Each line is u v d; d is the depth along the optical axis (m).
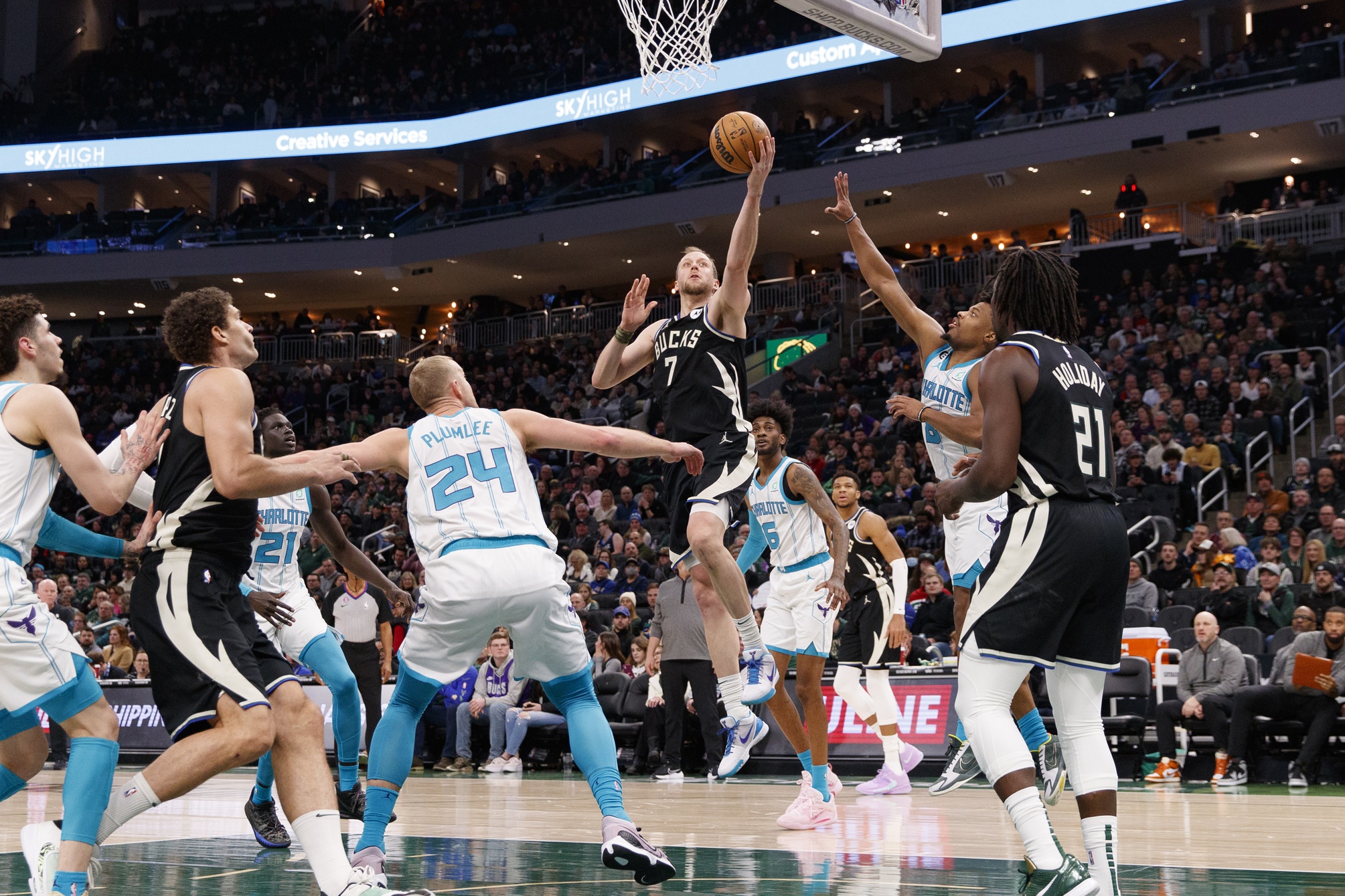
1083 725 3.02
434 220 26.48
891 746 7.40
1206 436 14.31
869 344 21.05
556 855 4.30
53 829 3.12
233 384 3.29
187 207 31.17
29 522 3.24
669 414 4.93
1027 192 22.39
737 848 4.53
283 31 31.25
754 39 24.58
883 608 7.44
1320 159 20.59
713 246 25.38
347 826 5.30
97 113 28.95
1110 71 24.44
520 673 3.51
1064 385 3.02
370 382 25.28
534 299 29.73
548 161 28.84
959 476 3.58
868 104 26.02
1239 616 9.95
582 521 15.95
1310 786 8.11
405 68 29.11
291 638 5.05
